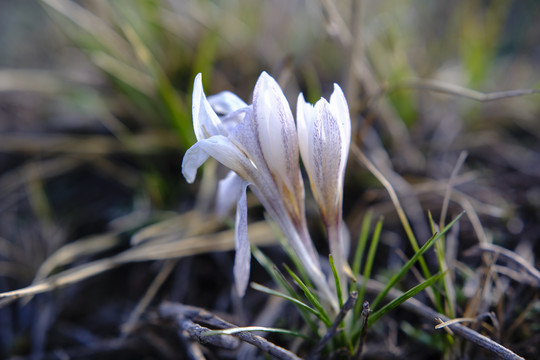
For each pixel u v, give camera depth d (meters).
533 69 0.39
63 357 0.26
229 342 0.22
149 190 0.30
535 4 0.42
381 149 0.30
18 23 0.47
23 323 0.27
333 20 0.28
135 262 0.28
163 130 0.32
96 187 0.32
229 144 0.21
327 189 0.22
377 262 0.27
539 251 0.27
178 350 0.25
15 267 0.29
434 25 0.39
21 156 0.34
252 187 0.22
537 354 0.23
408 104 0.32
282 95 0.21
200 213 0.29
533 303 0.23
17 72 0.34
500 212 0.28
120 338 0.26
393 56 0.33
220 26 0.33
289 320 0.25
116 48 0.31
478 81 0.33
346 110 0.21
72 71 0.39
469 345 0.23
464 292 0.25
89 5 0.33
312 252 0.22
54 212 0.30
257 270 0.27
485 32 0.35
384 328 0.25
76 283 0.28
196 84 0.21
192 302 0.27
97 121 0.35
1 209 0.31
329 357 0.22
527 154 0.32
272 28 0.38
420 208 0.28
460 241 0.27
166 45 0.33
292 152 0.21
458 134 0.33
